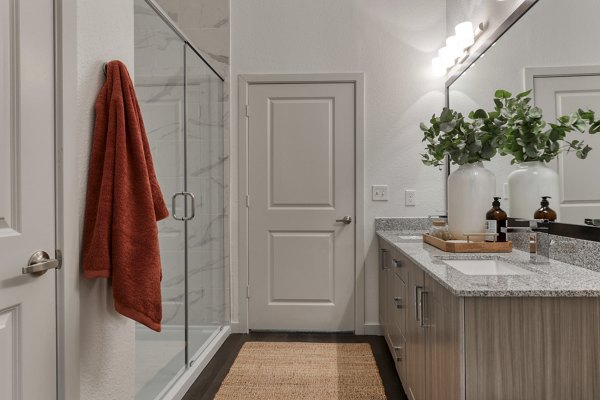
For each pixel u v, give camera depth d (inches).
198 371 97.8
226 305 127.6
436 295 57.6
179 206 92.8
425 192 127.1
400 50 128.0
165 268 85.7
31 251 44.1
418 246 87.7
